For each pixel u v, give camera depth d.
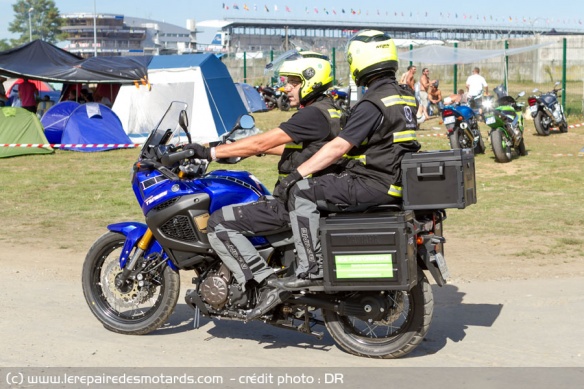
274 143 5.02
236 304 5.23
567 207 11.21
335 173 5.02
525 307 6.30
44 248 9.03
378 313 4.93
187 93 20.67
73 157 17.77
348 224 4.77
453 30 113.38
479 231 9.61
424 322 4.96
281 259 5.24
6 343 5.45
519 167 15.32
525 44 40.62
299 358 5.15
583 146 18.61
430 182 4.74
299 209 4.91
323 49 30.06
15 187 13.69
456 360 5.03
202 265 5.47
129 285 5.66
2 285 7.25
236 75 41.53
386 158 4.84
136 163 5.48
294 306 5.18
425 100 25.14
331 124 5.04
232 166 15.76
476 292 6.86
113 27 167.88
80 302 6.66
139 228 5.68
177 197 5.36
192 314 6.34
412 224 4.75
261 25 119.81
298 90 5.15
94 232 9.98
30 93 22.66
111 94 24.47
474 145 17.02
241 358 5.15
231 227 5.13
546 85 39.16
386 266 4.71
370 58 4.90
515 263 7.96
